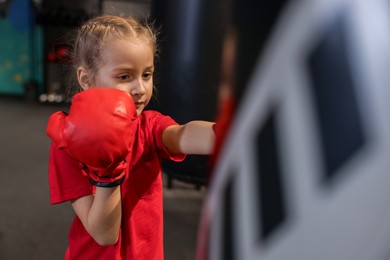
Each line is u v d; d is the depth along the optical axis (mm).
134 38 718
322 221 170
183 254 2334
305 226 175
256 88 202
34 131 5184
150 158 859
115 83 720
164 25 1314
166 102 1384
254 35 204
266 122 196
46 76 7141
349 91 167
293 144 182
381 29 166
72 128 560
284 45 187
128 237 842
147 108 1491
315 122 174
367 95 163
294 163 181
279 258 185
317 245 171
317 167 173
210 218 252
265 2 200
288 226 182
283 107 187
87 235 847
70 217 2732
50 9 6820
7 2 6762
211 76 1223
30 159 4031
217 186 244
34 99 7016
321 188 171
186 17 1229
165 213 2873
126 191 832
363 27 168
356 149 163
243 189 210
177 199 3133
